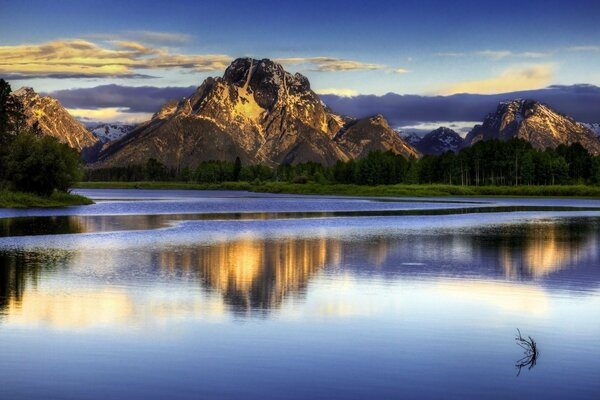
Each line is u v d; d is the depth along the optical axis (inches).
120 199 7012.8
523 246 2146.9
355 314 1119.6
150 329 1009.5
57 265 1656.0
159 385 771.4
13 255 1852.9
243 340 954.1
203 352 894.4
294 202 6274.6
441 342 950.4
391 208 4972.9
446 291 1331.2
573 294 1304.1
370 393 752.3
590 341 960.9
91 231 2667.3
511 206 5369.1
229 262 1738.4
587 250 2034.9
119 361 855.7
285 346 925.8
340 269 1624.0
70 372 812.0
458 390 763.4
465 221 3422.7
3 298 1227.9
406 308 1170.6
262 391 756.0
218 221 3380.9
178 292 1300.4
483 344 942.4
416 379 797.2
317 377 800.9
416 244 2203.5
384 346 929.5
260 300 1228.5
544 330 1021.8
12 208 4424.2
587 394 753.6
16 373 807.7
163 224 3127.5
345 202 6299.2
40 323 1040.2
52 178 4977.9
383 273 1562.5
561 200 6983.3
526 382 788.6
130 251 1968.5
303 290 1334.9
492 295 1291.8
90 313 1109.7
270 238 2412.6
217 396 740.7
